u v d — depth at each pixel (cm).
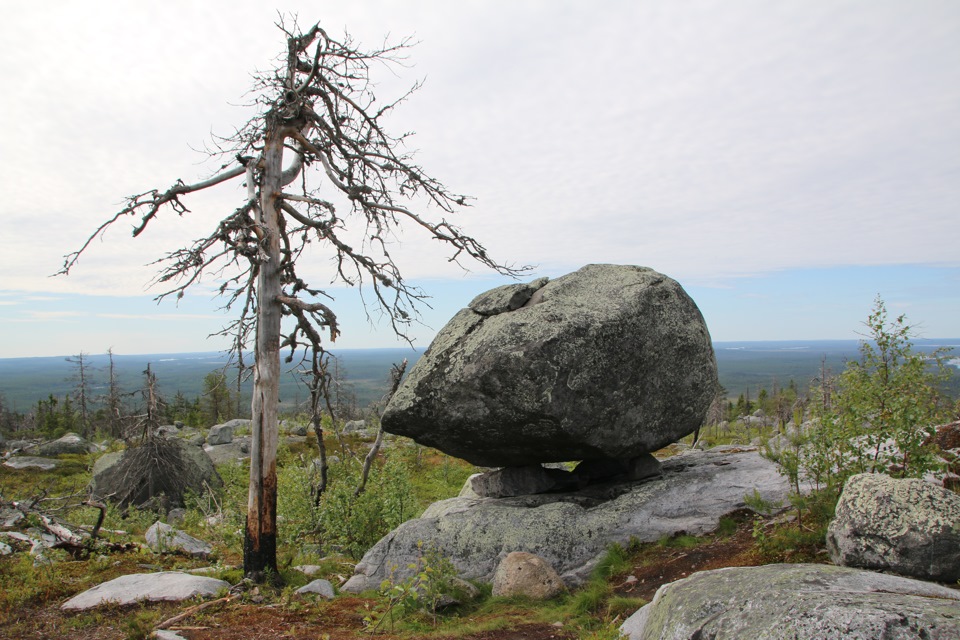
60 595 904
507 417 1009
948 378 823
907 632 391
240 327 932
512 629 774
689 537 949
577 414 997
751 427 4422
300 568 1108
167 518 2164
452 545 1033
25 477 3269
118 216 959
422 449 3409
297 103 990
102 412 5972
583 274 1171
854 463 832
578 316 1025
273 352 993
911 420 793
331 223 1092
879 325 877
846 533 685
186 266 884
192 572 1030
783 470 936
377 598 932
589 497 1115
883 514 659
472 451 1118
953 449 922
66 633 759
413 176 1066
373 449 1452
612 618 774
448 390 1039
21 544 1151
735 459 1196
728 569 607
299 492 1416
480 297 1200
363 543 1336
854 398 867
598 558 968
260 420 976
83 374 5894
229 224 916
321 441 1364
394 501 1341
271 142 1012
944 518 627
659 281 1131
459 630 774
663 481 1089
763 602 477
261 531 976
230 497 1744
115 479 2412
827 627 416
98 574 1011
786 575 538
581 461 1267
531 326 1020
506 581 913
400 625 810
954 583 607
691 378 1123
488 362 1004
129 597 864
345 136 1050
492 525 1042
